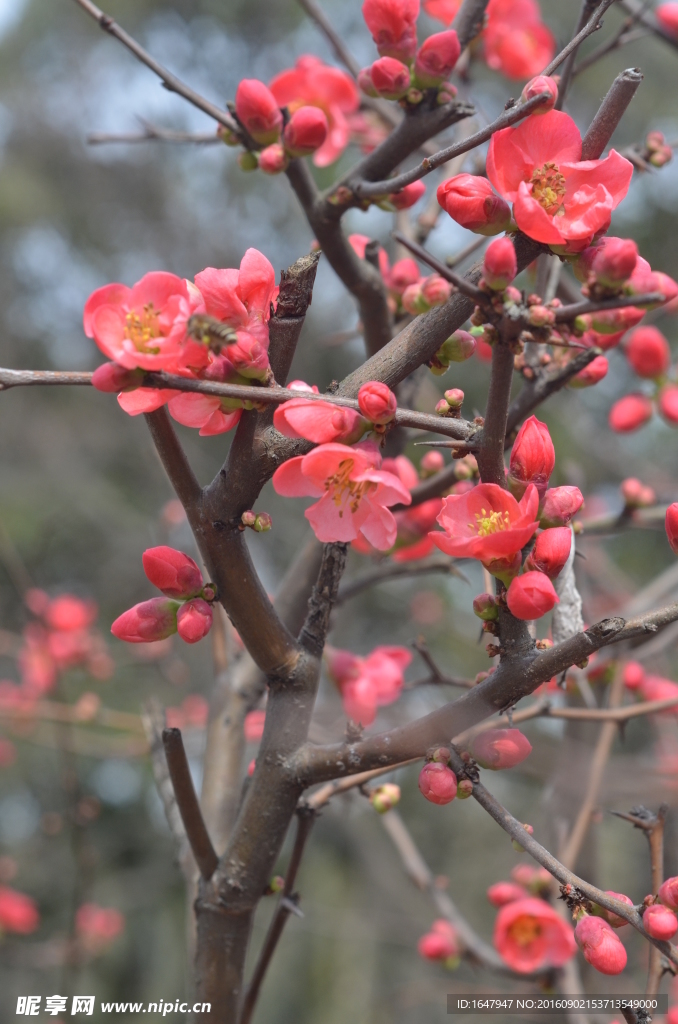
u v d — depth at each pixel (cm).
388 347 64
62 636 144
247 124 75
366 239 82
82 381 60
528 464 62
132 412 61
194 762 134
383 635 236
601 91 249
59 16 357
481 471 61
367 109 104
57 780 247
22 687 160
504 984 135
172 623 64
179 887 239
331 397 61
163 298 60
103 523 288
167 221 339
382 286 80
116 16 338
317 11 98
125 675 236
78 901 108
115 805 251
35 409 311
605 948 60
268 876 66
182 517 124
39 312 341
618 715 76
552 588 60
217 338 58
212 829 79
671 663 119
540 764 82
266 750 65
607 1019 83
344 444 61
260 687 82
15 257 338
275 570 241
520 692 61
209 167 343
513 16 95
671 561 250
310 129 74
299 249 321
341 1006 200
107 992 212
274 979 210
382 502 62
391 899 198
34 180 337
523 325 58
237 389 60
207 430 63
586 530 89
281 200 321
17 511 280
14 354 326
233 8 322
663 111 259
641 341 100
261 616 64
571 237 60
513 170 62
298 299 62
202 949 67
